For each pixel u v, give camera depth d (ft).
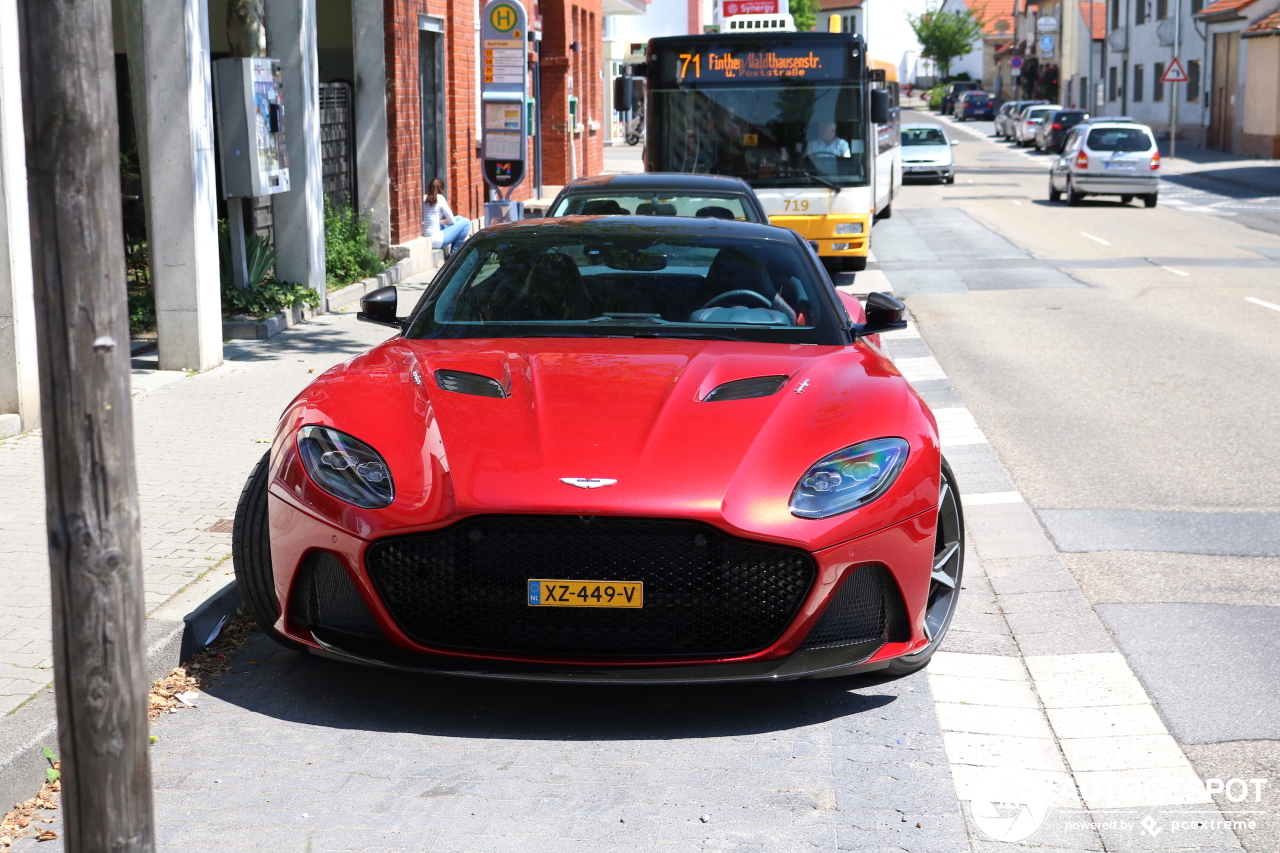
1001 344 40.11
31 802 11.89
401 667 13.33
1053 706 14.33
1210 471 24.52
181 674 15.05
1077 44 255.29
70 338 7.07
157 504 20.57
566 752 13.14
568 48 96.63
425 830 11.47
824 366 15.96
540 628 13.37
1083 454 26.02
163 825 11.48
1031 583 18.42
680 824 11.61
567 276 18.25
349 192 52.16
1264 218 88.17
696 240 19.10
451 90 61.31
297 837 11.30
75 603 7.23
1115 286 53.93
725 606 13.26
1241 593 17.90
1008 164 163.73
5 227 24.68
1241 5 152.46
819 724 13.88
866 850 11.15
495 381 15.26
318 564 13.88
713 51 53.01
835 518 13.37
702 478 13.30
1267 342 39.68
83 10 6.95
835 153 52.90
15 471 22.27
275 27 41.47
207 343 32.68
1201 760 12.93
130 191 44.83
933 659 15.75
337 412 14.60
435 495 13.26
